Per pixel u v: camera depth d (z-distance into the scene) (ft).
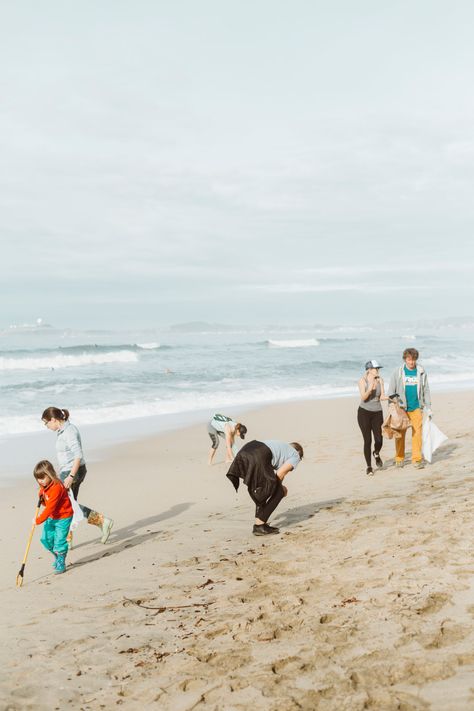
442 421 51.16
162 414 68.74
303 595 15.42
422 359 152.87
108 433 55.93
